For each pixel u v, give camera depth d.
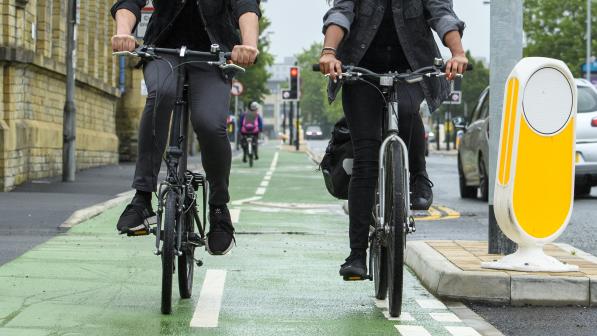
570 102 10.78
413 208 9.30
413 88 9.19
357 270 9.18
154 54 8.70
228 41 9.05
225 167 9.03
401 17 9.09
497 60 12.31
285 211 21.56
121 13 8.93
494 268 10.63
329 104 9.30
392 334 8.46
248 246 14.69
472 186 26.77
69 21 29.06
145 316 8.95
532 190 10.65
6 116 25.59
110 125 45.06
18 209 19.30
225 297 10.20
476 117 26.52
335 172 9.70
